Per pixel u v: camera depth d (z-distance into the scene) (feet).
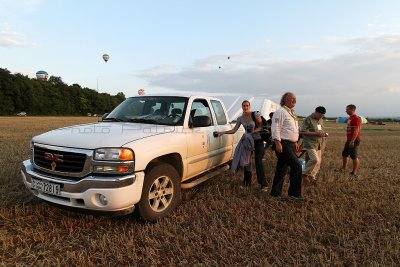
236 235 11.39
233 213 13.61
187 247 10.11
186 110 14.92
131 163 10.89
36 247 10.18
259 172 17.48
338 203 15.42
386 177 21.62
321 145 19.31
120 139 11.34
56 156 11.25
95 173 10.71
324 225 12.41
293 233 11.64
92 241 10.38
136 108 15.81
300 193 15.79
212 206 14.29
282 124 15.43
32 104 277.03
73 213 13.03
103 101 348.18
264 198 15.94
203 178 16.15
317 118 18.99
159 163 12.49
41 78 354.33
